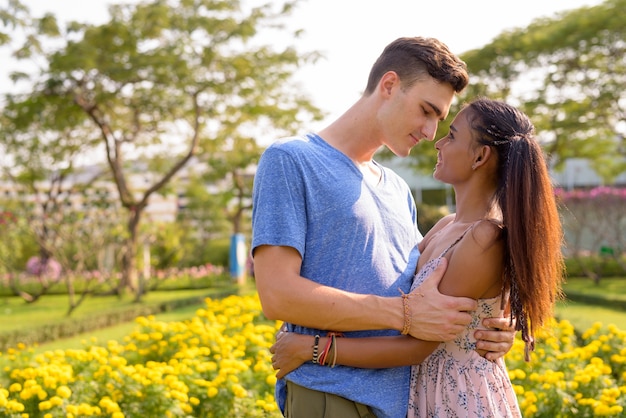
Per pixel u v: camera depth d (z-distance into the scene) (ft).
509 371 14.21
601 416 12.12
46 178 50.67
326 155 6.77
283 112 50.21
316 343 6.47
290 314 6.38
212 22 44.42
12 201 50.55
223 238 79.15
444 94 6.68
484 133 6.82
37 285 58.95
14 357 16.67
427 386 6.88
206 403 12.97
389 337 6.52
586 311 33.81
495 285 6.81
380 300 6.41
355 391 6.48
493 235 6.61
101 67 44.62
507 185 6.58
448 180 7.13
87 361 14.65
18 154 49.47
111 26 43.68
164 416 12.42
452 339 6.52
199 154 57.57
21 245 55.47
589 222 60.95
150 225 57.52
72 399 12.76
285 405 6.93
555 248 6.57
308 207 6.57
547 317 6.58
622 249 60.59
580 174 75.46
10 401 11.92
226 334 20.16
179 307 42.57
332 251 6.60
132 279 50.70
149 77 45.70
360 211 6.64
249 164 59.67
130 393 12.71
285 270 6.42
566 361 15.08
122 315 34.99
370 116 6.86
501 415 6.81
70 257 52.08
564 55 52.65
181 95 47.73
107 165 56.34
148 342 18.26
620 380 15.01
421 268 6.98
